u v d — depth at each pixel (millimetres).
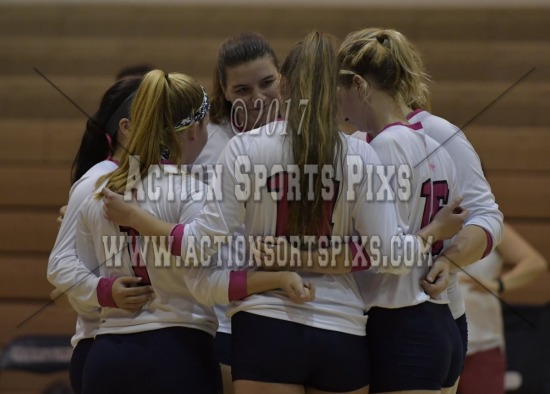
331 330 5902
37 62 15547
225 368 7363
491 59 14766
